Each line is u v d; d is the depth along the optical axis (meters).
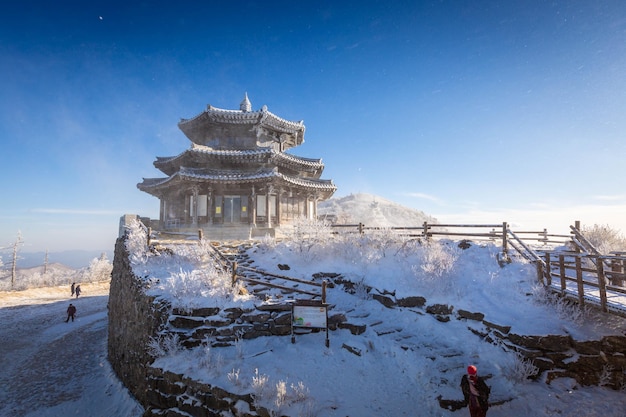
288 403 6.57
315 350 8.73
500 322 9.02
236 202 26.52
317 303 9.38
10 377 13.52
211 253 14.48
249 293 11.41
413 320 10.12
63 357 15.84
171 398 7.71
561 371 7.62
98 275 54.00
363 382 7.59
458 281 11.80
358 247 15.20
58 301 32.56
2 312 27.14
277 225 26.84
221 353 8.50
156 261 13.37
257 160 25.73
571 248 14.63
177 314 9.50
